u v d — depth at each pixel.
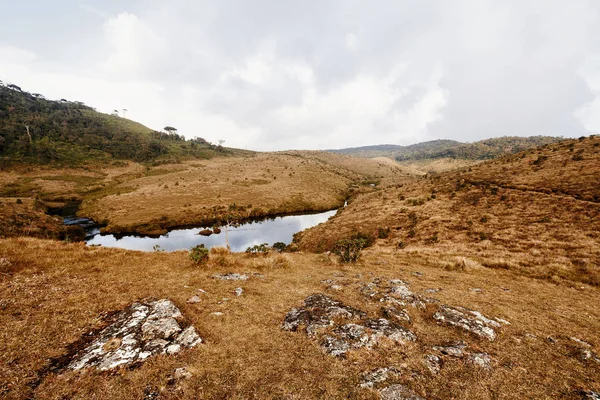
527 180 51.91
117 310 8.75
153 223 62.94
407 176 173.00
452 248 29.36
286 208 83.12
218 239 56.50
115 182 111.75
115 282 11.03
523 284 15.87
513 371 6.74
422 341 8.12
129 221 63.34
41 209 68.19
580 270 19.05
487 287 14.54
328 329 8.41
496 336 8.58
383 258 23.11
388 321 8.98
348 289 12.46
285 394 5.60
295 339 7.84
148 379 5.75
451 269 19.66
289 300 10.88
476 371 6.64
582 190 40.19
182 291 10.70
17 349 6.18
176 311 8.66
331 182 121.44
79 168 119.88
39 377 5.51
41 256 13.37
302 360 6.84
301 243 47.97
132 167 137.75
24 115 164.00
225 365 6.46
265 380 6.02
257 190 94.44
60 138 149.12
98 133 176.12
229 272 14.37
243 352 7.07
